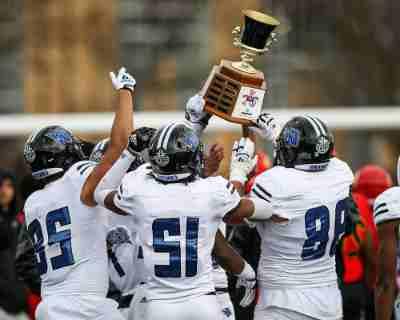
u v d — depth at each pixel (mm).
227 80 26531
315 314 25672
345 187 26156
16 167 58875
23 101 73000
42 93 72812
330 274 26109
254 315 26375
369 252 30984
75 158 26219
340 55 65750
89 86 73062
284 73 66750
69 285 25328
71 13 73375
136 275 27016
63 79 72938
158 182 24781
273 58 66438
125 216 26938
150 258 24531
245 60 26828
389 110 49750
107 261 25906
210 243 24797
